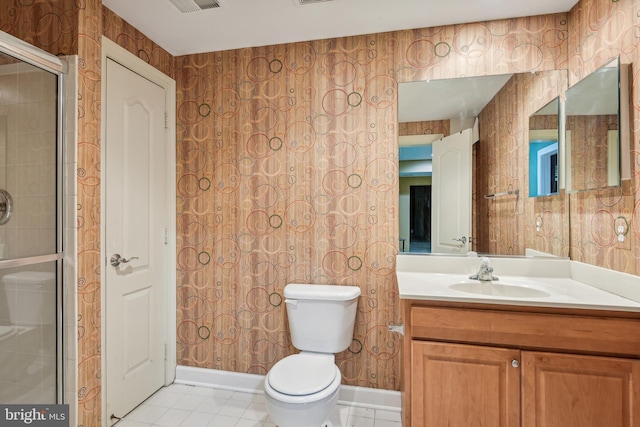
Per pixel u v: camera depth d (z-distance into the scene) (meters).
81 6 1.50
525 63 1.81
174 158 2.22
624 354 1.23
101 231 1.67
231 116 2.16
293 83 2.07
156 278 2.11
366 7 1.71
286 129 2.08
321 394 1.40
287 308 1.90
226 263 2.17
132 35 1.88
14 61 1.34
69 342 1.49
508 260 1.81
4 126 1.33
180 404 1.99
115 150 1.78
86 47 1.53
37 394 1.45
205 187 2.20
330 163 2.02
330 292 1.84
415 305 1.41
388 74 1.95
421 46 1.91
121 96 1.82
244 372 2.15
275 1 1.67
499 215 1.85
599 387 1.24
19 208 1.38
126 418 1.84
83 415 1.52
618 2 1.37
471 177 1.88
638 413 1.20
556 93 1.77
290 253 2.07
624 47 1.34
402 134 1.93
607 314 1.25
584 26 1.61
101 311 1.67
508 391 1.31
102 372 1.70
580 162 1.58
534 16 1.79
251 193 2.13
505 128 1.84
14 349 1.40
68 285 1.49
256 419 1.84
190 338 2.24
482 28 1.85
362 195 1.98
